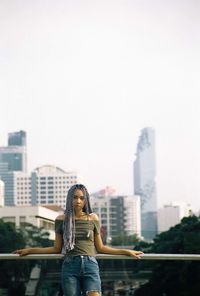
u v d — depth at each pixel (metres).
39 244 66.19
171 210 188.25
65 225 4.60
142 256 4.75
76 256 4.55
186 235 51.06
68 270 4.55
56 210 98.25
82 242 4.58
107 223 178.88
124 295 14.55
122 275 11.23
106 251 4.69
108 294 10.45
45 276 6.57
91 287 4.51
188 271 9.52
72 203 4.64
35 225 69.81
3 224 70.38
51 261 6.40
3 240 68.81
